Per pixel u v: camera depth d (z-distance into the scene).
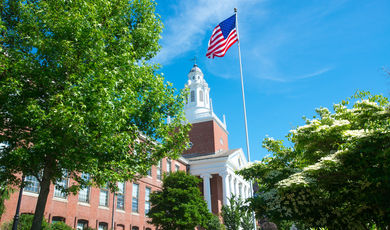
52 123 10.38
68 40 11.83
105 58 11.97
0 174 12.31
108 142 11.41
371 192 10.24
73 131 10.24
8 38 11.90
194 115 60.50
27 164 11.83
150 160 14.59
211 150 55.97
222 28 25.55
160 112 14.92
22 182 12.69
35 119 10.12
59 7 12.02
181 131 15.05
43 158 12.03
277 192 13.10
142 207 34.75
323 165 10.79
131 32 14.77
